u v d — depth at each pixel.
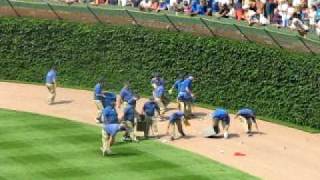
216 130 77.62
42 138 74.62
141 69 97.25
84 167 65.56
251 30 89.12
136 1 104.06
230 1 97.19
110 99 81.31
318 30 85.44
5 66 104.19
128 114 74.44
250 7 94.19
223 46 90.38
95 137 75.62
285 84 85.56
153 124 76.94
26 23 102.62
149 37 96.19
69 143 73.06
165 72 95.31
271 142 76.94
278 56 85.75
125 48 98.12
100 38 99.50
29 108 88.50
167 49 94.88
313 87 83.06
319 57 82.31
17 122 81.06
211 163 68.44
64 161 67.19
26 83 102.81
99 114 81.69
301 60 83.62
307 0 92.25
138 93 97.44
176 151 71.94
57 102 92.19
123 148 72.19
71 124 81.00
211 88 91.88
